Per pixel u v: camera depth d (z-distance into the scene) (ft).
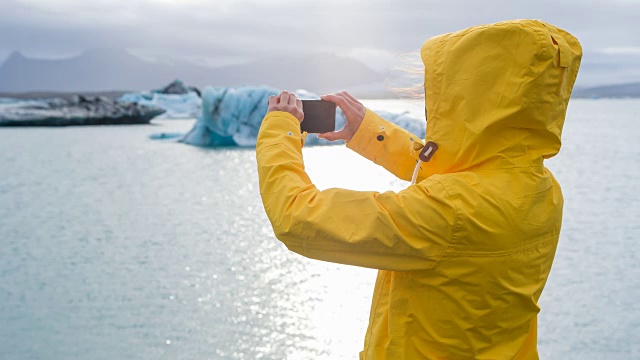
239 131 95.96
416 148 4.79
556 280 26.27
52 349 19.15
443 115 4.25
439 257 4.09
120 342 19.67
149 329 20.77
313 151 87.56
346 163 75.00
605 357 18.03
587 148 100.68
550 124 4.22
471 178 4.15
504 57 4.02
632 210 45.19
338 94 5.43
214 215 44.91
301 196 4.16
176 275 28.07
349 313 22.15
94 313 22.77
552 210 4.46
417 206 4.05
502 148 4.17
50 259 32.01
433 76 4.26
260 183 4.35
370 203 4.06
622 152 94.02
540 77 4.00
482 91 4.07
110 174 72.18
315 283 26.12
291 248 4.20
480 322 4.25
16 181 67.31
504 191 4.14
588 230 37.58
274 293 24.79
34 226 41.98
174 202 51.83
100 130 157.69
